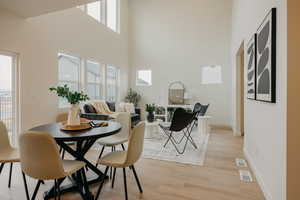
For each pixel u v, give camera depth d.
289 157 1.51
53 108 4.22
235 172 2.64
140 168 2.77
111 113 5.36
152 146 3.89
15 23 3.32
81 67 5.18
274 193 1.79
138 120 5.82
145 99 7.48
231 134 5.17
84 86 5.21
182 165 2.88
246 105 3.30
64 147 2.10
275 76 1.78
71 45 4.73
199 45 6.69
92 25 5.55
